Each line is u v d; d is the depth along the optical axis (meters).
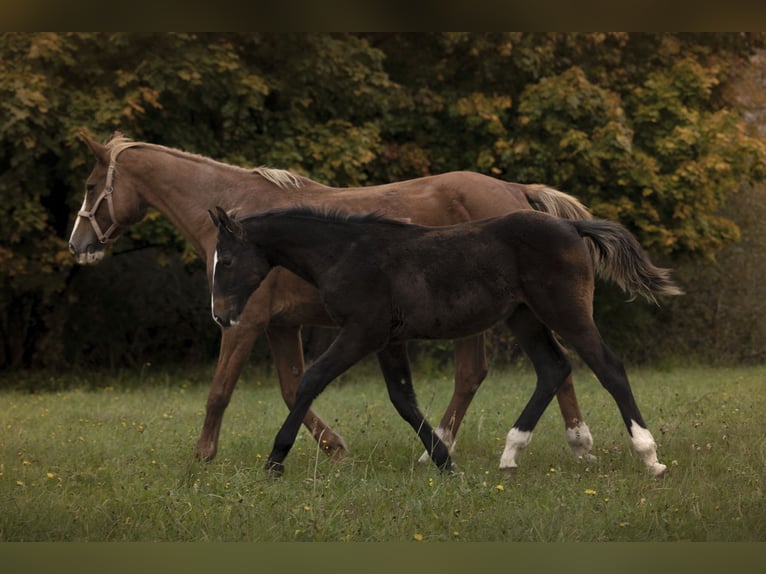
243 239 6.15
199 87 12.98
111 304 16.70
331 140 13.46
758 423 8.01
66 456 7.00
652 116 14.86
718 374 13.88
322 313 6.85
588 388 11.77
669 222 15.41
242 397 11.96
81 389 13.15
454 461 6.83
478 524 4.85
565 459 6.77
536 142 14.52
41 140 12.59
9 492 5.66
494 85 15.28
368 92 13.91
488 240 5.93
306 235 6.15
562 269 5.83
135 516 5.11
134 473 6.25
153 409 10.43
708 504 5.03
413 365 16.16
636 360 17.39
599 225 6.03
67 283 15.20
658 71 15.67
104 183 7.38
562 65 15.50
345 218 6.17
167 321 17.31
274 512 5.12
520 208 7.08
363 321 6.02
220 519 5.00
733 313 17.95
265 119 13.91
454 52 15.24
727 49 16.69
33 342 15.85
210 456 6.75
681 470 6.01
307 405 6.10
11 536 4.82
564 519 4.88
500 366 15.75
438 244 5.98
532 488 5.64
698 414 8.62
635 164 14.56
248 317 6.71
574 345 5.86
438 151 15.04
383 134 15.20
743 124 15.35
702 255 16.00
